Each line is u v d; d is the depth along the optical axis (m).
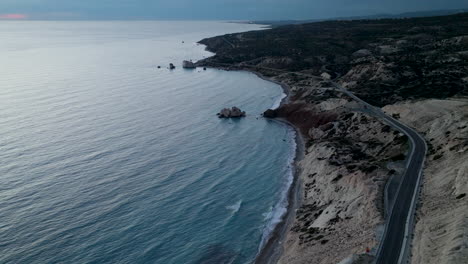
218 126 107.44
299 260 45.59
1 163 73.56
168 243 52.06
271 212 61.12
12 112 110.00
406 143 69.44
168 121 109.19
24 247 48.69
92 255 48.34
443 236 37.78
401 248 40.00
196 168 77.25
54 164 74.62
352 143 81.38
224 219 58.53
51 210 57.81
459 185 46.78
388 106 95.38
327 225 51.56
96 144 87.25
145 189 66.75
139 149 85.81
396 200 49.75
